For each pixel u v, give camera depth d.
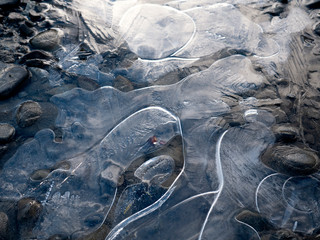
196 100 1.86
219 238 1.41
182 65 2.02
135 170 1.61
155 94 1.88
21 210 1.45
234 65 2.02
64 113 1.80
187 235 1.42
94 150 1.67
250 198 1.52
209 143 1.70
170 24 2.25
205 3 2.38
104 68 2.00
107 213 1.48
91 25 2.21
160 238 1.41
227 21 2.28
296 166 1.58
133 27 2.22
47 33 2.11
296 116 1.79
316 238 1.39
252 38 2.17
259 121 1.77
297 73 1.98
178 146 1.69
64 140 1.70
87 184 1.56
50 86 1.90
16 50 2.04
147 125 1.76
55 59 2.02
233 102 1.85
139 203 1.51
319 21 2.27
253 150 1.67
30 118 1.75
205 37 2.17
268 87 1.92
